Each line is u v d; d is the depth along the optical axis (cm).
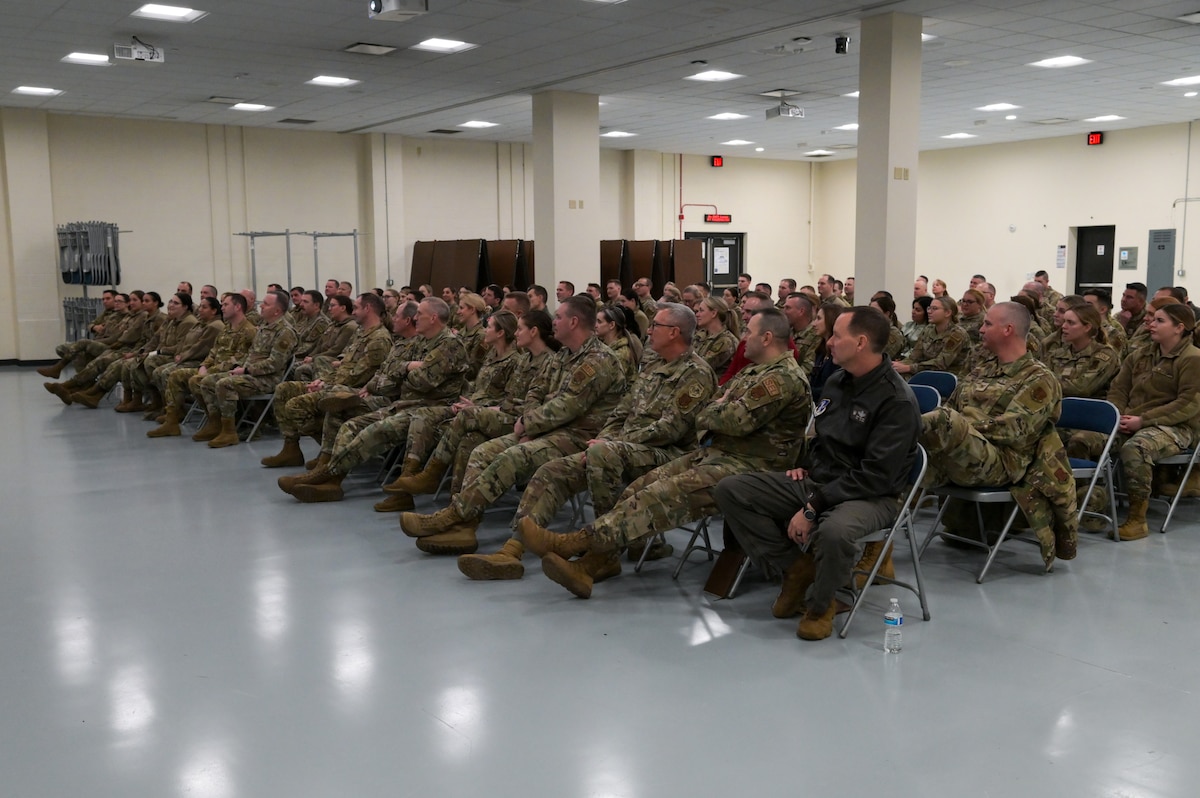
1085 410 457
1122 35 891
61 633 359
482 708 294
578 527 495
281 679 316
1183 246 1477
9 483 618
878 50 827
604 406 469
